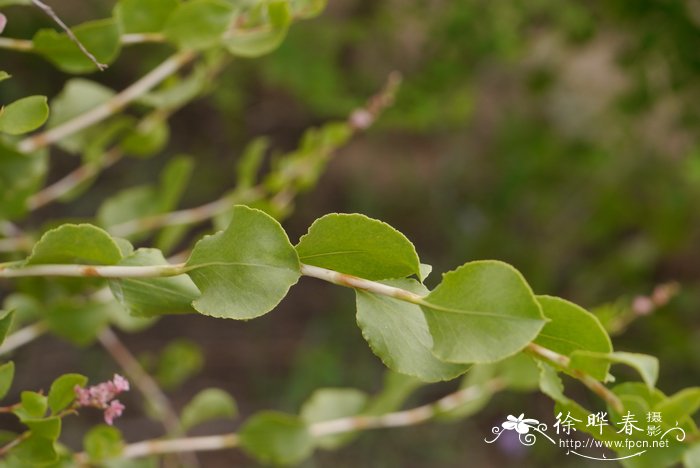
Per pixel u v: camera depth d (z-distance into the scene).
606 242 1.80
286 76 1.39
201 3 0.57
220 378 1.65
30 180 0.60
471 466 1.59
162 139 0.68
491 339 0.45
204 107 1.89
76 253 0.49
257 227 0.46
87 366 1.48
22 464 0.54
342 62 1.55
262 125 1.91
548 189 1.63
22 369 1.42
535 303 0.44
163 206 0.68
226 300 0.46
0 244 0.63
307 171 0.69
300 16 0.58
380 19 1.46
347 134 0.68
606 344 0.46
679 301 1.67
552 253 1.80
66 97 0.64
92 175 0.66
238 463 1.49
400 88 1.32
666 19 1.12
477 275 0.45
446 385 1.67
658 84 1.27
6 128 0.48
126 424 1.43
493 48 1.28
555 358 0.46
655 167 1.55
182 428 0.63
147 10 0.57
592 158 1.44
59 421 0.50
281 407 1.64
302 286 1.86
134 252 0.48
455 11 1.27
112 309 0.66
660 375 1.62
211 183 1.84
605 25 1.33
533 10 1.27
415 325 0.46
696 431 0.46
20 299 0.66
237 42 0.58
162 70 0.62
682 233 1.62
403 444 1.59
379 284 0.46
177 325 1.70
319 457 1.53
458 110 1.43
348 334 1.76
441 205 1.97
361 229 0.46
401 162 2.03
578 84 1.68
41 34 0.55
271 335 1.75
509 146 1.54
